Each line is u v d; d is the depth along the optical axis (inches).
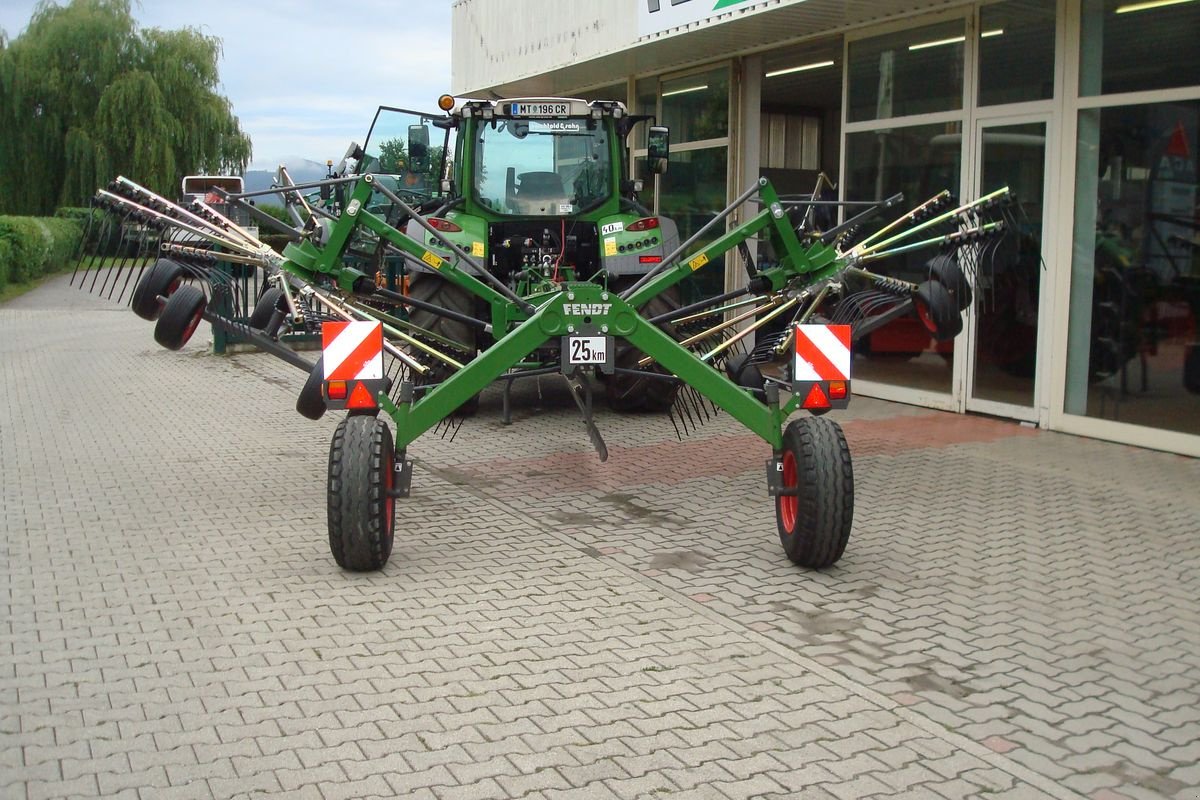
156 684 165.8
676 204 541.6
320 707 158.2
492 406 409.1
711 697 163.2
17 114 1373.0
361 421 215.6
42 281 1060.5
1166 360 319.6
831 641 185.6
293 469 311.0
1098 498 276.7
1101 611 200.2
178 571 219.1
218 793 134.0
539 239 386.9
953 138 381.4
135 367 523.2
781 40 437.4
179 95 1402.6
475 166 380.5
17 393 444.5
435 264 265.6
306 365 250.5
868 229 420.8
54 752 144.0
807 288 250.5
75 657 175.8
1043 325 353.4
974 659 178.5
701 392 225.5
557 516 262.8
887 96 409.1
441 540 242.4
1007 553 233.9
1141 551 235.0
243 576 216.4
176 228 242.1
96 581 212.8
